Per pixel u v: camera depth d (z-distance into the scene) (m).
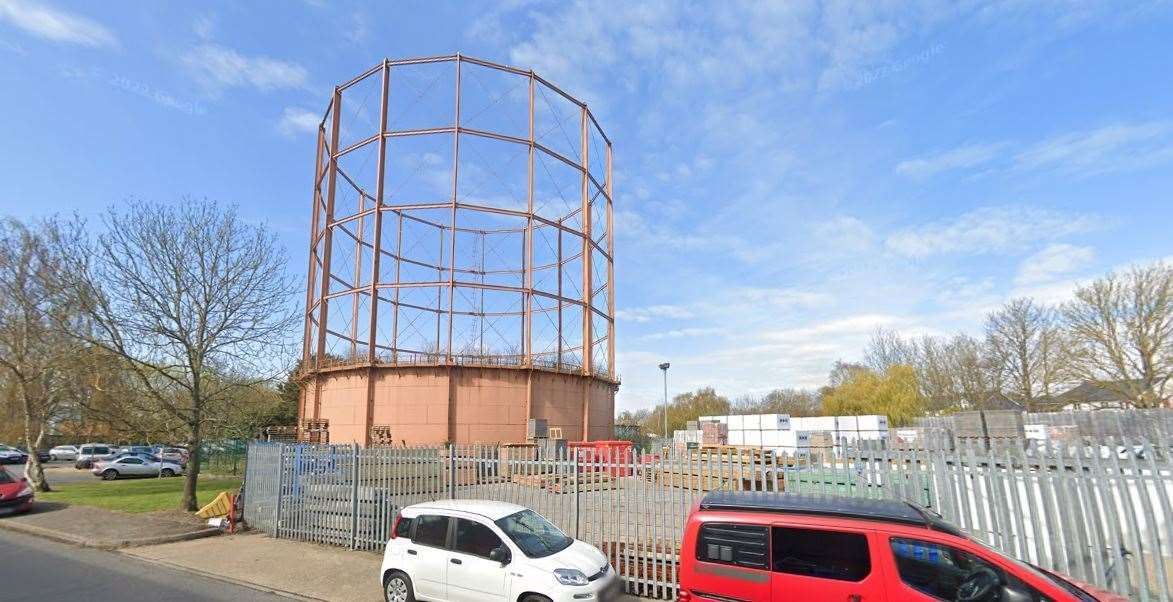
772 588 5.80
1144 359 38.16
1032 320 46.72
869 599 5.43
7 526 16.45
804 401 95.38
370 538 12.76
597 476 11.14
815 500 6.50
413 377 27.12
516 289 28.31
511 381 27.67
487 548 8.37
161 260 19.31
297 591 10.01
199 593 9.77
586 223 31.95
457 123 28.59
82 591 9.79
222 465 35.81
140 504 20.56
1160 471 6.80
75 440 59.09
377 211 28.38
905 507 6.19
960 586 5.26
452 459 12.18
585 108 33.56
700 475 9.34
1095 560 6.85
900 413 50.50
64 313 19.42
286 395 38.91
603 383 33.22
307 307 32.72
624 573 9.72
